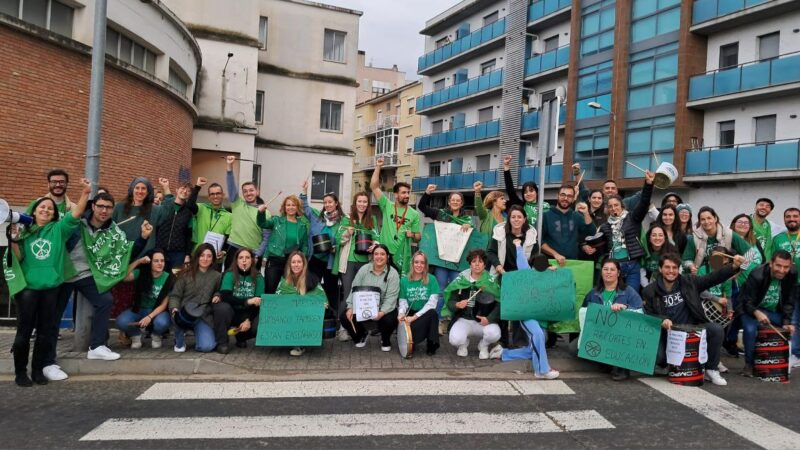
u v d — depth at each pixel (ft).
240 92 83.82
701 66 87.71
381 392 20.76
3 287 29.01
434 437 16.43
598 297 24.71
